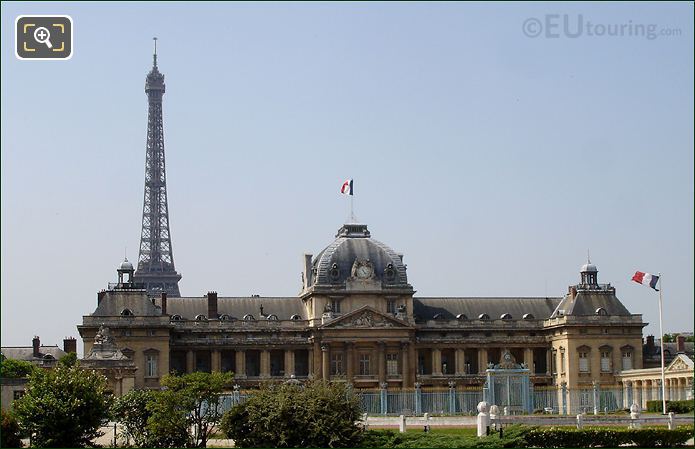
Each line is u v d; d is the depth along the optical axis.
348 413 142.25
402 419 166.12
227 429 145.00
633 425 158.62
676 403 197.25
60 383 148.38
